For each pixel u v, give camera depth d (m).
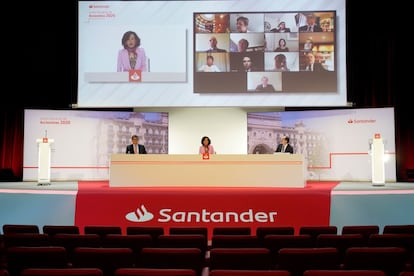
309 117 13.78
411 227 6.68
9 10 14.20
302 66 12.58
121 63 12.76
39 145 11.45
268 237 5.88
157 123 14.31
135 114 14.18
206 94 12.70
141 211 9.15
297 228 8.95
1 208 9.45
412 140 14.48
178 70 12.73
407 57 14.26
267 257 4.90
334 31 12.55
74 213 9.23
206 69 12.69
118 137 14.05
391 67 14.38
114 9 12.78
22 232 6.91
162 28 12.74
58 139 13.76
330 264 4.88
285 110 14.52
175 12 12.74
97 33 12.76
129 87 12.77
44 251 4.93
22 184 11.90
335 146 13.57
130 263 4.91
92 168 13.87
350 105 12.54
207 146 11.70
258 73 12.61
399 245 5.80
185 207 9.15
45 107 14.70
